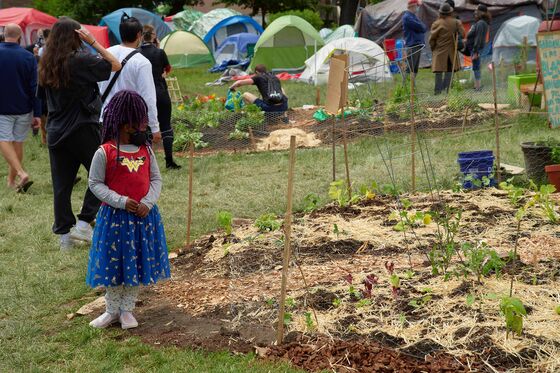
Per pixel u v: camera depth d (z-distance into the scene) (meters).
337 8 51.69
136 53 7.79
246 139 12.52
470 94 14.62
